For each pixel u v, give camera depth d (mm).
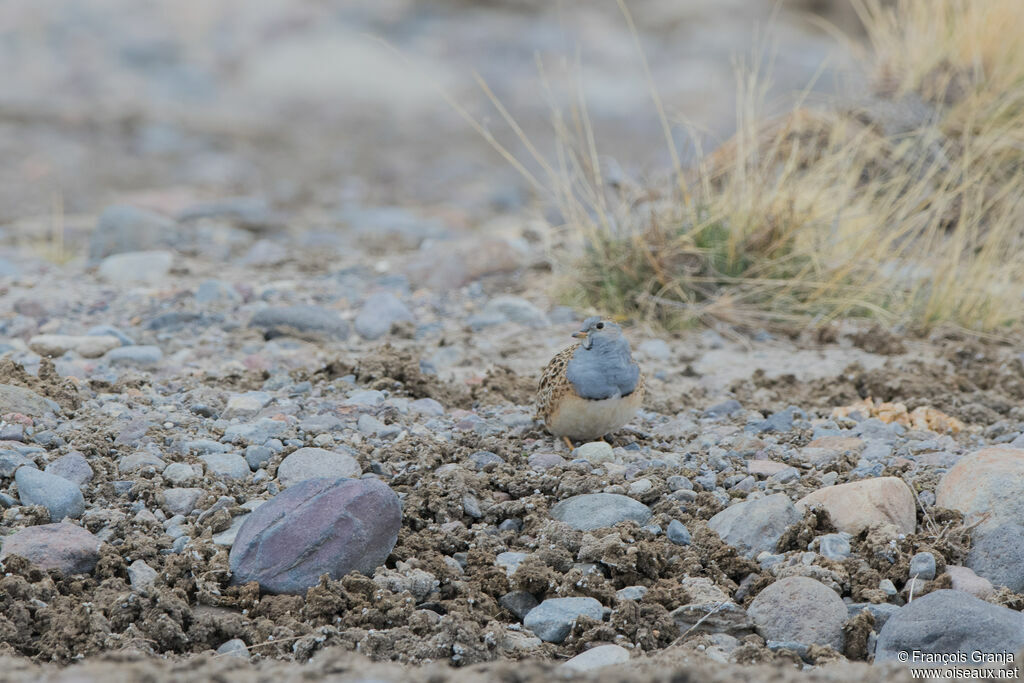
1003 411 12992
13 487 9695
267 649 8016
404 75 41188
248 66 41750
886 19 21188
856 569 8805
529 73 41656
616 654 7945
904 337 15617
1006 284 16391
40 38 42156
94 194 26828
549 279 17578
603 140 33469
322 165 31016
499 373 13312
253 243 20656
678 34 46531
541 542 9234
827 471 10539
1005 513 9188
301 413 11852
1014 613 8156
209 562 8812
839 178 17344
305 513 8883
